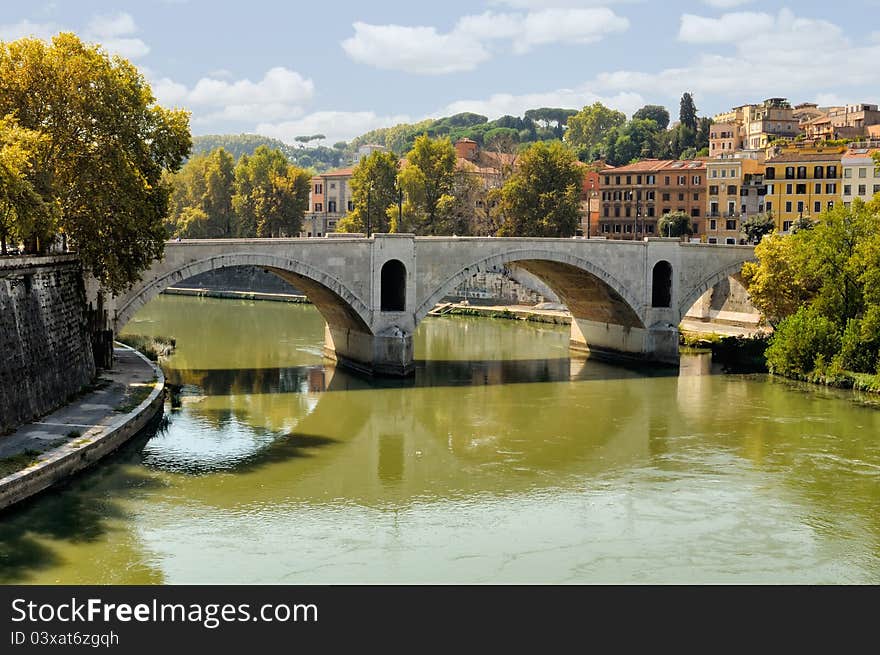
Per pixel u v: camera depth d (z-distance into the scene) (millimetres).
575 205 119750
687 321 115688
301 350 89250
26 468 39781
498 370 80625
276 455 49906
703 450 52688
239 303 141500
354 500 42844
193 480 44688
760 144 198125
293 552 36375
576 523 40375
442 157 132000
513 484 45906
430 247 76375
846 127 182875
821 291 76625
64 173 55219
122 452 47875
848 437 55688
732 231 151625
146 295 64562
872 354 72125
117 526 38062
